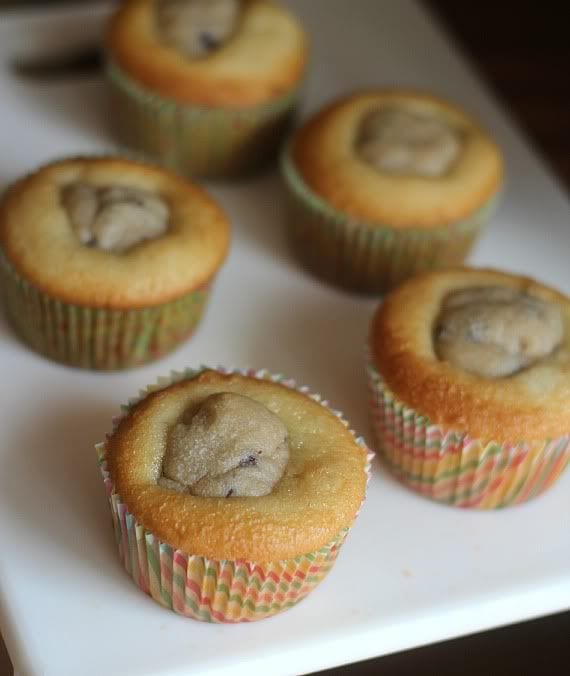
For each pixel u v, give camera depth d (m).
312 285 0.60
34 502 0.52
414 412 0.52
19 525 0.51
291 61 0.62
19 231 0.54
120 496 0.48
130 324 0.54
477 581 0.51
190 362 0.57
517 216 0.63
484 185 0.59
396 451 0.53
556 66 0.71
